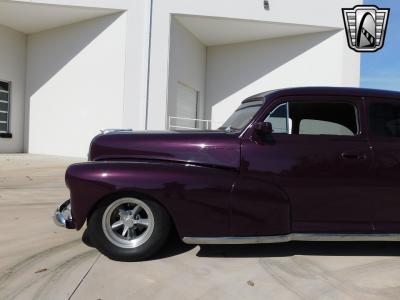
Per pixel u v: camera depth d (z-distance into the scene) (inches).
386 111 192.7
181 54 641.0
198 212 176.6
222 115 745.0
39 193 330.6
